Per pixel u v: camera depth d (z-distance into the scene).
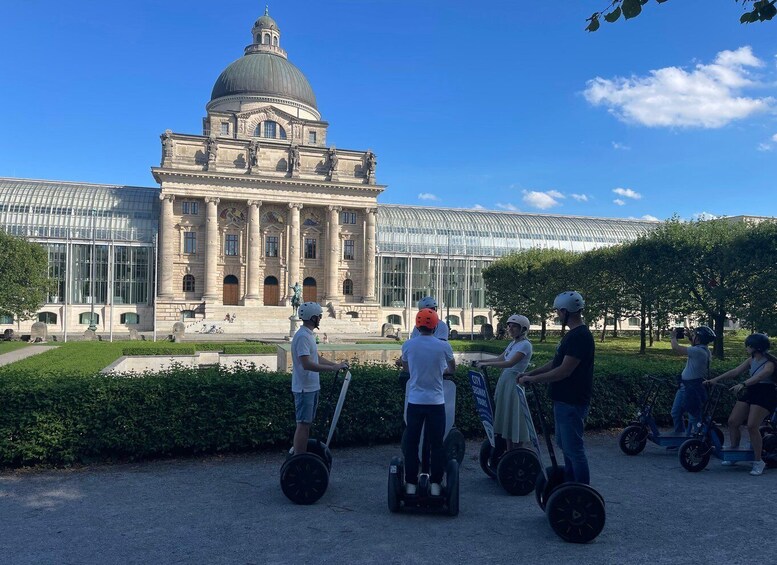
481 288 108.94
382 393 15.98
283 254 99.56
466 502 11.11
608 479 12.88
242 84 109.19
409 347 10.37
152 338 76.38
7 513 10.34
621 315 62.19
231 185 94.25
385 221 107.38
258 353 43.38
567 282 68.25
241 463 13.98
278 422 14.95
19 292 65.00
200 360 43.88
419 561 8.32
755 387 13.39
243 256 97.19
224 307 91.44
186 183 92.31
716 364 19.89
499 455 12.54
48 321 91.19
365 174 102.19
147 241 96.00
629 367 19.17
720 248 47.94
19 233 91.19
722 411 19.09
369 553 8.59
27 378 14.13
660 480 12.81
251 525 9.74
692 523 9.98
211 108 112.44
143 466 13.70
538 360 23.91
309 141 109.25
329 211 98.69
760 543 9.09
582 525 9.02
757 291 45.53
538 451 10.19
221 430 14.55
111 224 95.81
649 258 52.75
